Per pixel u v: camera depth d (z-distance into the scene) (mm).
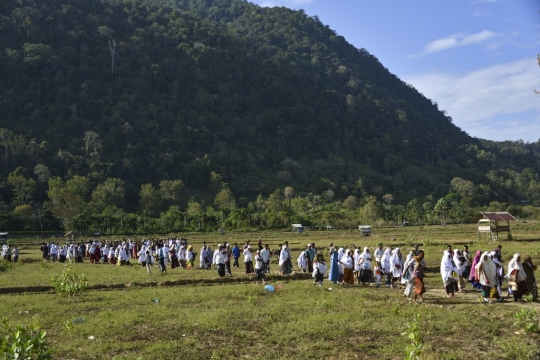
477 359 12359
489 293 20125
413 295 21844
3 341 9367
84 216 100188
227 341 14234
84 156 155375
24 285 26469
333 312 17766
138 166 160500
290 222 105562
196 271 33844
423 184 191250
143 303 20359
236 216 105625
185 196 145875
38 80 175625
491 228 56531
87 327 15867
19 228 102250
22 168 139000
